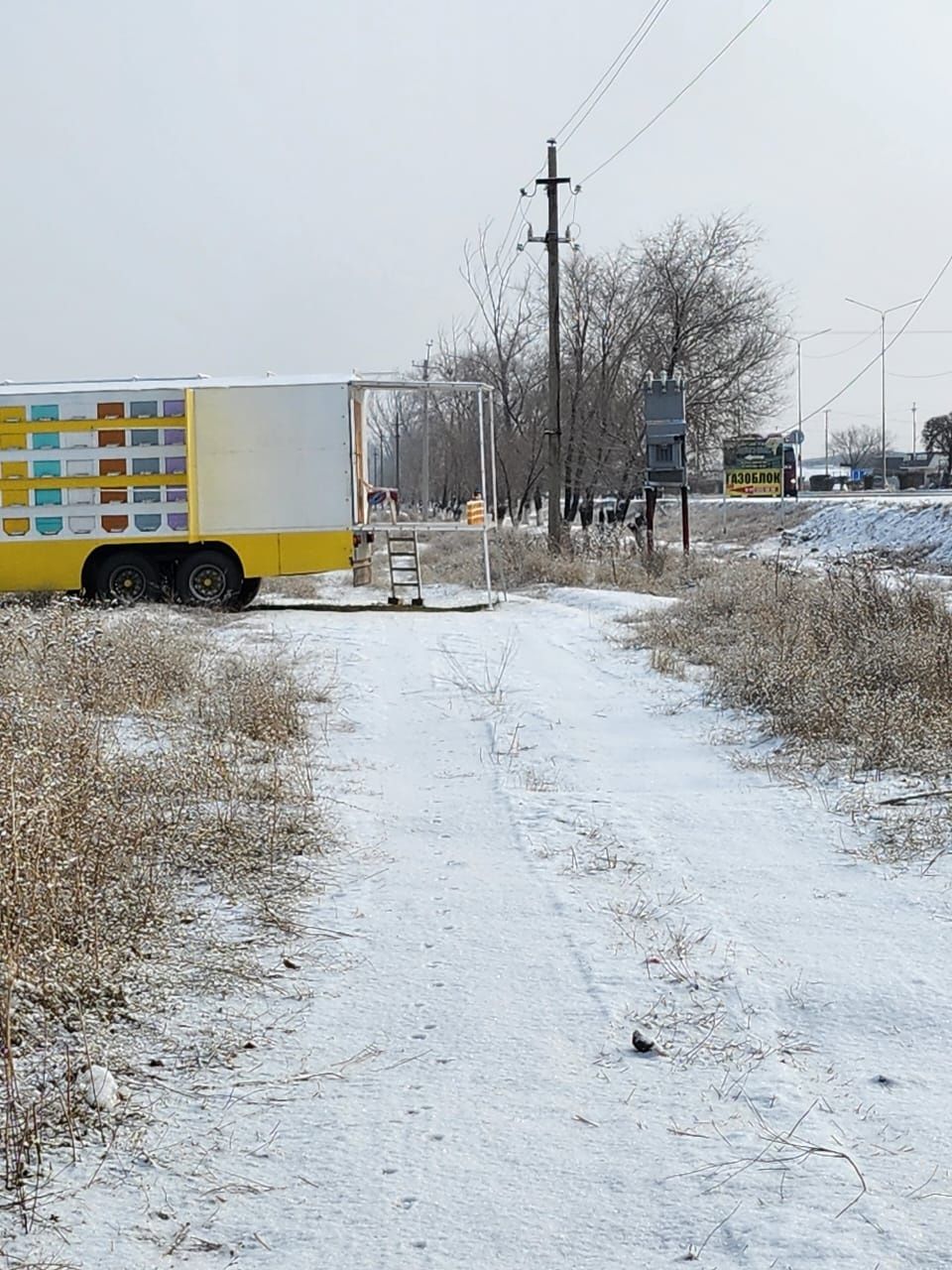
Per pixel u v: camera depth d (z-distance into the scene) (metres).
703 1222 3.58
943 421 97.12
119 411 21.78
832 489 88.38
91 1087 4.26
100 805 6.62
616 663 15.00
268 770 8.99
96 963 5.15
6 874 5.23
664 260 47.31
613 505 62.38
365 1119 4.21
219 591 22.03
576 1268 3.40
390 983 5.38
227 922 6.06
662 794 8.72
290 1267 3.41
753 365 48.03
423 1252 3.48
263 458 21.78
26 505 21.88
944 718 9.58
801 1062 4.62
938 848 7.11
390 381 22.06
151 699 11.09
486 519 22.61
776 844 7.40
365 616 21.00
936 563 31.03
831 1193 3.71
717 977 5.39
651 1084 4.45
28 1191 3.74
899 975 5.36
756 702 11.36
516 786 9.01
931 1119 4.16
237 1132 4.12
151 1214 3.65
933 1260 3.38
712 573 25.50
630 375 46.75
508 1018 5.02
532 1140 4.07
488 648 16.73
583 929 6.00
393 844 7.54
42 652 11.48
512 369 47.25
